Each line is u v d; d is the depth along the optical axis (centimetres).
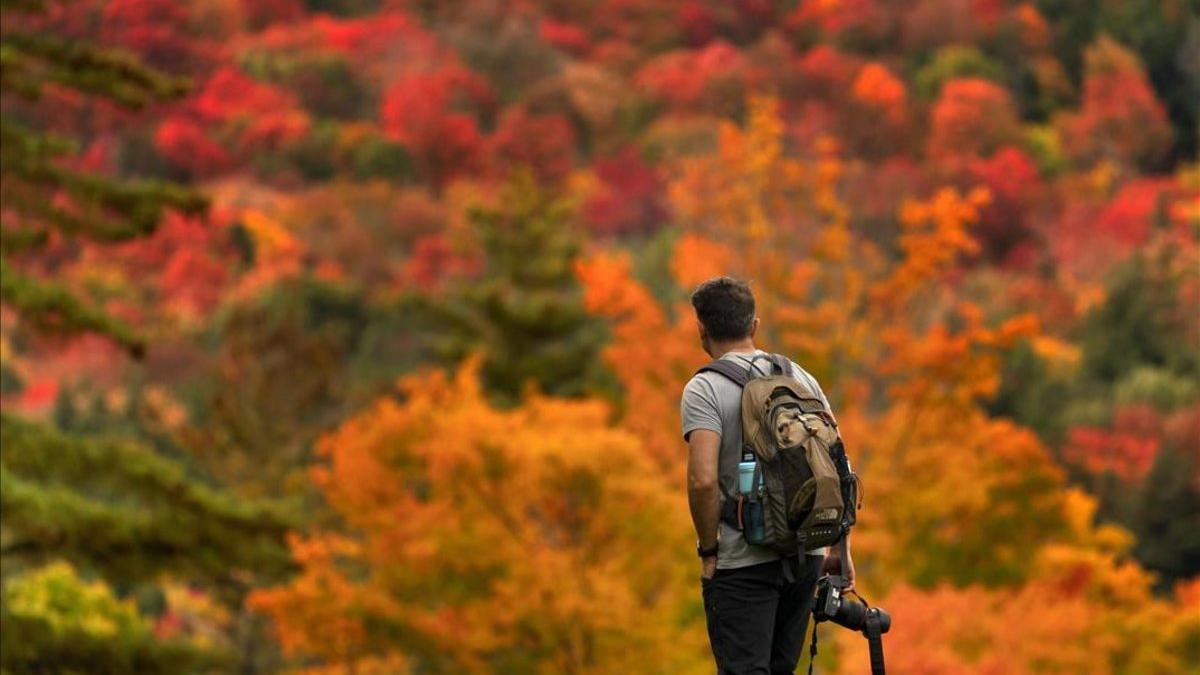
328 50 18475
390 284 11944
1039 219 13288
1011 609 1852
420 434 1967
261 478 3522
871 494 2119
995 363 2148
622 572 1873
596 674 1831
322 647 1981
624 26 19600
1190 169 15662
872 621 648
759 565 618
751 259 2266
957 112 15112
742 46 19412
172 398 8944
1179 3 17675
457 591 1917
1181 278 8969
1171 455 5541
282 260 12606
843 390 2242
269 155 16262
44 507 1456
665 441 2214
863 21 18762
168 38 17962
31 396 9575
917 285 2181
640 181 14938
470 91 17800
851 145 15038
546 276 4728
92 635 1526
